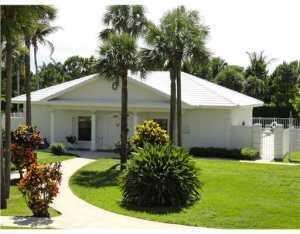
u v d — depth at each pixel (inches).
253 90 2357.3
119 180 690.2
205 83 1455.5
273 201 665.6
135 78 1286.9
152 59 999.6
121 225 542.9
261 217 580.1
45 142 1398.9
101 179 863.1
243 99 1457.9
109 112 1362.0
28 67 1226.0
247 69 2689.5
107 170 960.3
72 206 647.8
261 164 1018.7
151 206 646.5
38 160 1099.3
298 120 1907.0
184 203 650.8
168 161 655.1
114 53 940.6
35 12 681.6
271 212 603.2
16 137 840.3
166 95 1247.5
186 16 1023.6
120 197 709.3
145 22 1259.2
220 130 1251.2
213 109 1253.7
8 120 712.4
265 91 2346.2
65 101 1339.8
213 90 1322.6
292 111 2022.6
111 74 952.3
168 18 1011.9
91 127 1368.1
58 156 1182.9
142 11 1263.5
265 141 1443.2
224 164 1009.5
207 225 550.0
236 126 1239.5
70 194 730.8
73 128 1403.8
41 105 1433.3
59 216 586.9
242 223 555.5
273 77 2361.0
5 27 668.7
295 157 1156.5
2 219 563.5
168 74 1501.0
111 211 620.4
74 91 1363.2
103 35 1273.4
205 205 642.8
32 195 581.3
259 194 711.7
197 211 614.9
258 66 2667.3
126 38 943.7
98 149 1363.2
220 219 573.9
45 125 1445.6
